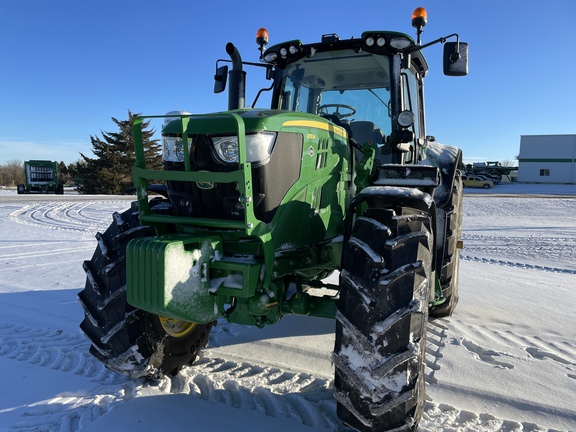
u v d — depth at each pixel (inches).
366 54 146.8
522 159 1680.6
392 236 90.4
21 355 139.8
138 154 102.3
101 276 110.0
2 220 521.7
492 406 112.3
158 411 105.8
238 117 89.6
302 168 105.8
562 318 180.4
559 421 106.2
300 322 172.1
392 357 83.5
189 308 90.1
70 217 561.3
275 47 153.6
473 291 222.8
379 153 145.2
